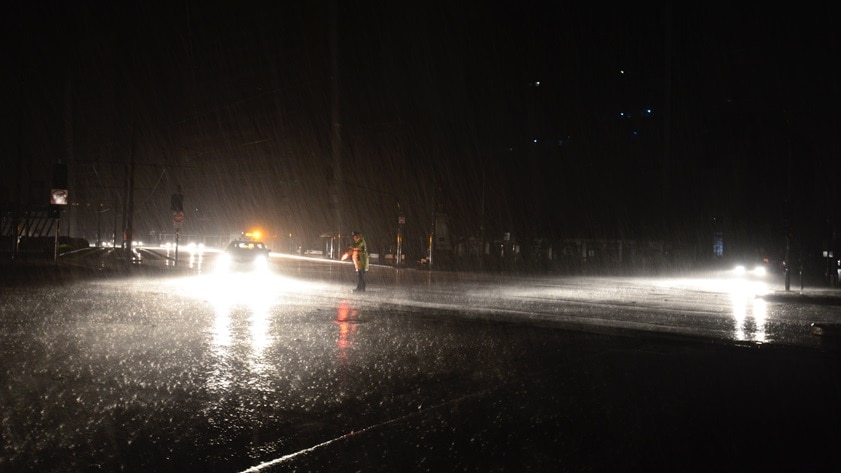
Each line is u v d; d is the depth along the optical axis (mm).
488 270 43250
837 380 7500
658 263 57188
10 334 9398
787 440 5129
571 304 17875
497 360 8445
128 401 5781
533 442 4945
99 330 10023
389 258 54125
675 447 4918
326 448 4664
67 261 33281
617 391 6754
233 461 4332
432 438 4977
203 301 15289
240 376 6961
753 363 8617
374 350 8953
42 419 5156
